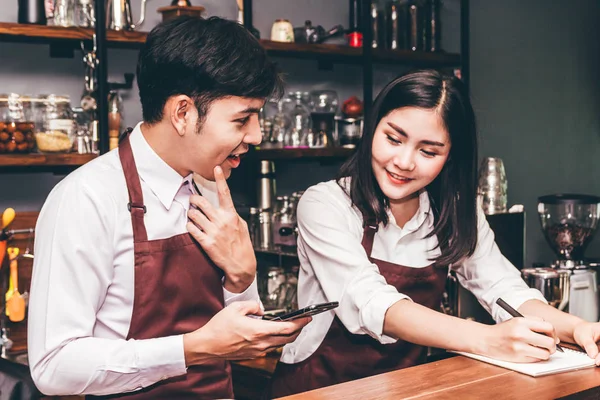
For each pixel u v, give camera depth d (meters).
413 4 3.93
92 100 3.02
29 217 3.04
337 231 1.80
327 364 1.88
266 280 3.14
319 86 3.95
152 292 1.47
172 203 1.52
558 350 1.66
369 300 1.69
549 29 4.62
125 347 1.37
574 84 4.66
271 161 3.43
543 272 2.84
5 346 2.67
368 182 1.84
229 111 1.39
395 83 1.75
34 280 1.37
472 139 1.85
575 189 4.64
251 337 1.40
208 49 1.36
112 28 3.05
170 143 1.45
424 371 1.51
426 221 1.94
